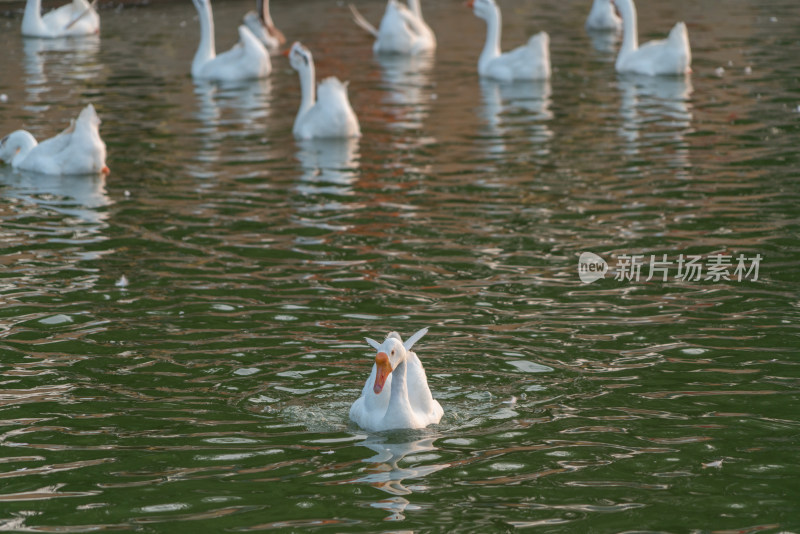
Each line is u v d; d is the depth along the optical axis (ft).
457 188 62.34
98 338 39.55
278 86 98.63
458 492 28.09
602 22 132.57
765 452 30.35
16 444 31.01
